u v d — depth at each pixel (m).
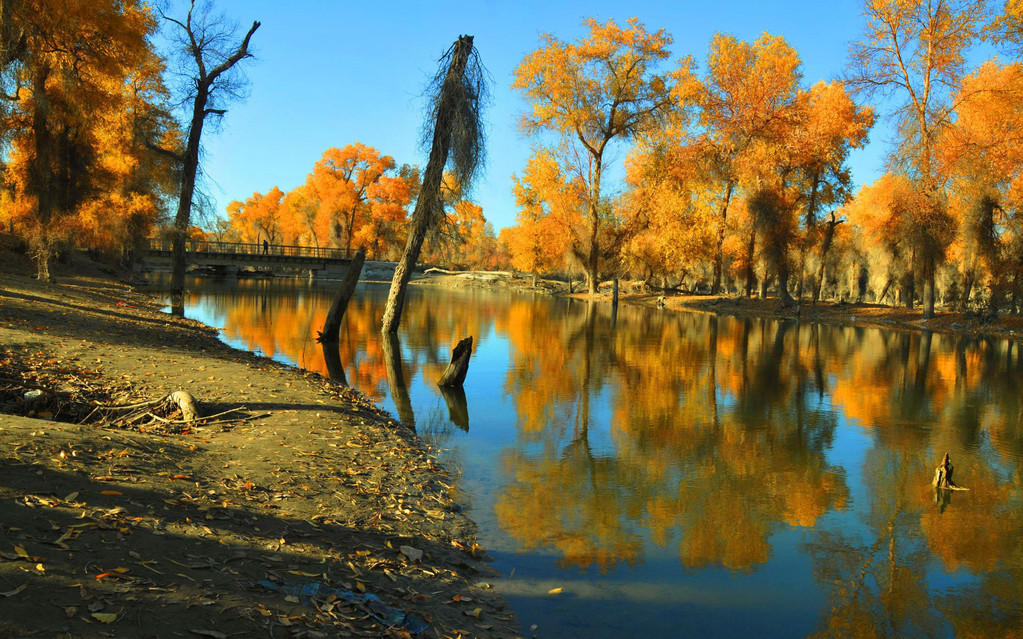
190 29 23.52
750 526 6.45
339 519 5.42
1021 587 5.33
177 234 23.75
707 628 4.46
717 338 25.95
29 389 8.14
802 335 28.69
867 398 13.80
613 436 9.85
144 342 13.27
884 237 43.53
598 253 52.06
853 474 8.37
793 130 39.97
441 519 6.00
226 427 7.77
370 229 86.56
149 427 7.46
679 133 44.75
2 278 19.06
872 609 4.87
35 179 28.92
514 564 5.28
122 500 4.49
